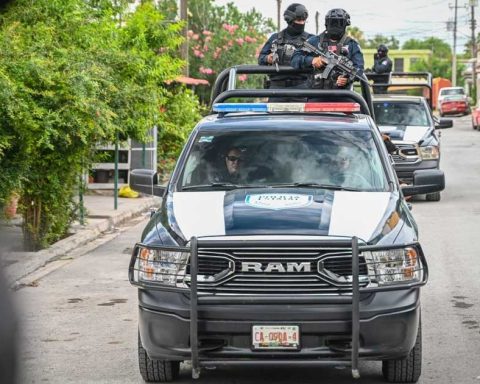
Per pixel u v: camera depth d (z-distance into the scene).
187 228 11.85
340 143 13.95
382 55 39.00
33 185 22.05
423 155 33.97
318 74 18.88
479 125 86.56
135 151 35.47
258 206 12.34
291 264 11.31
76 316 16.61
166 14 61.53
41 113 19.98
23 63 20.22
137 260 12.05
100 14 28.84
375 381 12.62
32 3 23.27
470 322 16.02
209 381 12.71
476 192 36.91
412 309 11.57
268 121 14.40
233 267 11.32
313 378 12.83
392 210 12.45
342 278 11.31
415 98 36.06
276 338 11.25
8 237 6.43
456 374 12.90
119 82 24.38
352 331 11.09
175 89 41.56
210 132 14.21
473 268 20.89
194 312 11.15
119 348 14.45
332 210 12.21
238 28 64.62
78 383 12.59
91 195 35.19
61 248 23.33
